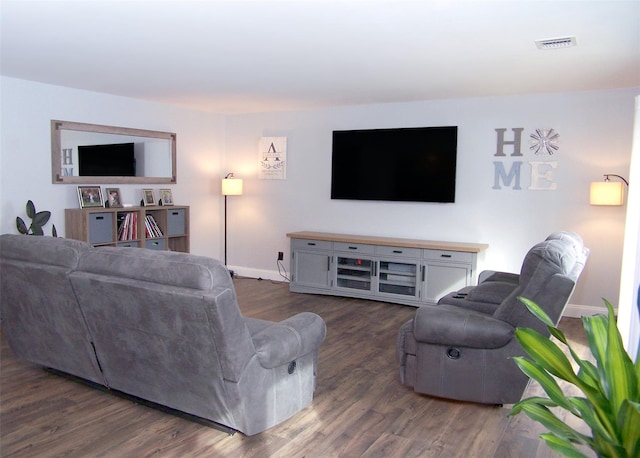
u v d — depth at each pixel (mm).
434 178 5566
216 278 2289
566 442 1193
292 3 2619
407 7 2648
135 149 5781
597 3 2559
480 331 2883
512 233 5281
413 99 5527
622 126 4754
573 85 4621
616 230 4828
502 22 2871
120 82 4793
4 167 4652
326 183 6281
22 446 2486
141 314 2473
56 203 5078
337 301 5625
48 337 3082
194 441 2572
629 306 3707
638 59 3660
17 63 4055
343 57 3713
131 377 2799
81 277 2598
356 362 3756
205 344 2352
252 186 6812
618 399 1187
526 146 5156
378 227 5996
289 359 2676
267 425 2615
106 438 2578
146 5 2682
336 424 2793
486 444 2609
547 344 1289
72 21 2965
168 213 5953
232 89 5062
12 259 2984
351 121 6059
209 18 2877
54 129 4980
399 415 2914
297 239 5980
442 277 5211
